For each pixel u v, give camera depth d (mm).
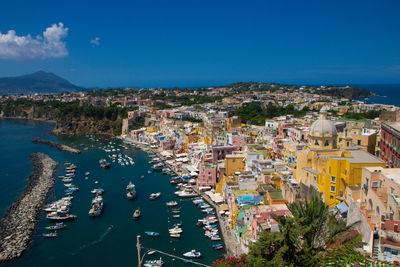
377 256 49000
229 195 126188
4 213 136125
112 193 161250
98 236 117188
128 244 111438
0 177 189500
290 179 99500
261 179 120375
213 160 177625
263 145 177500
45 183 173875
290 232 46531
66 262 101688
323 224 49938
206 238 113062
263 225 82938
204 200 148125
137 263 100625
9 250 107062
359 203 63188
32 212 135750
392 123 100312
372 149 125875
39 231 121312
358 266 39031
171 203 143250
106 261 102000
